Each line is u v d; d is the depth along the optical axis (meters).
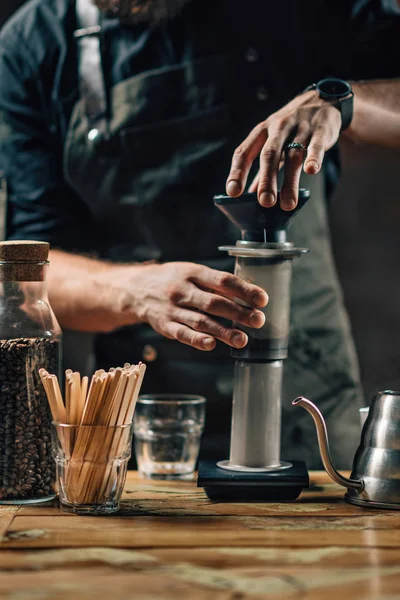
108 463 1.08
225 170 1.79
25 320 1.18
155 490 1.25
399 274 3.38
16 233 1.87
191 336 1.23
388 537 0.98
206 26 1.79
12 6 3.19
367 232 3.38
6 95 1.85
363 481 1.14
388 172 3.28
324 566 0.87
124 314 1.44
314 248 1.80
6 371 1.14
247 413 1.21
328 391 1.79
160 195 1.81
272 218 1.17
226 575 0.85
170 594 0.79
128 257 1.86
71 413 1.09
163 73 1.78
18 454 1.15
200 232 1.81
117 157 1.80
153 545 0.95
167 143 1.80
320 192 1.81
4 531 1.00
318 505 1.15
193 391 1.77
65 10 1.83
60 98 1.82
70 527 1.03
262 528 1.02
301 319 1.78
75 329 1.68
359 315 3.39
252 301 1.16
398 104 1.45
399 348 3.30
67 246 1.88
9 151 1.86
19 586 0.81
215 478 1.16
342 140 1.49
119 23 1.79
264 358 1.19
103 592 0.80
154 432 1.32
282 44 1.82
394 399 1.15
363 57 1.86
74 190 1.88
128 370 1.12
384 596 0.79
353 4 1.85
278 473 1.17
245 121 1.80
